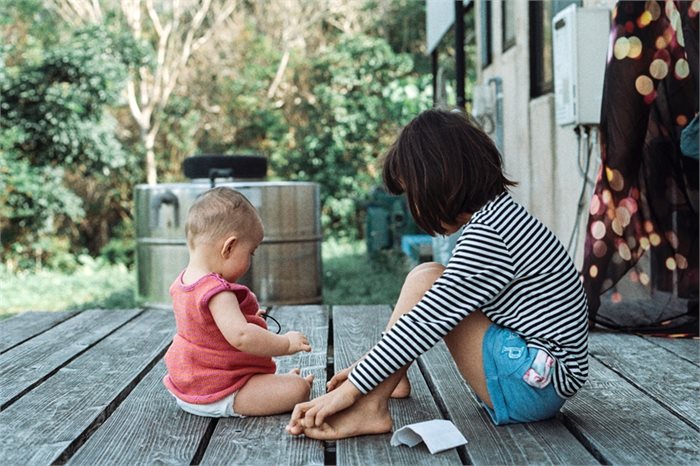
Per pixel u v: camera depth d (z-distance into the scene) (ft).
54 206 38.11
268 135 47.98
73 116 38.04
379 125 46.14
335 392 6.90
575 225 13.84
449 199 6.91
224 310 7.31
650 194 11.85
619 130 11.66
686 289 11.70
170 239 19.11
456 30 19.66
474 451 6.57
